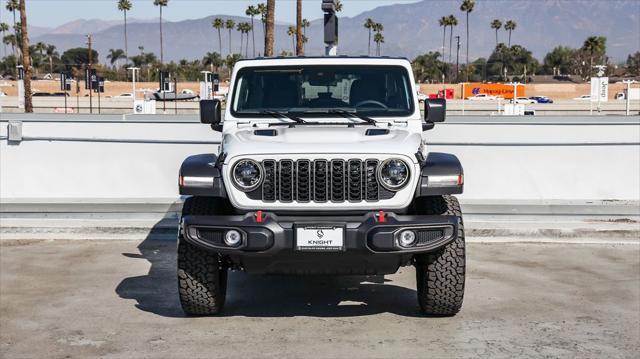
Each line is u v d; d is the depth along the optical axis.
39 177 13.34
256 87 7.86
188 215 6.76
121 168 13.34
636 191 13.05
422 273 7.11
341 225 6.49
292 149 6.68
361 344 6.48
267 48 27.81
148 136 13.72
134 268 9.33
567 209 11.63
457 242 6.89
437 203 7.09
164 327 7.01
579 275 8.98
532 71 174.75
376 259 6.68
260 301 7.92
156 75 141.75
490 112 70.31
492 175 13.19
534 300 7.88
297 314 7.43
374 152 6.66
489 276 8.94
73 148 13.34
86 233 11.24
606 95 46.53
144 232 11.26
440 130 13.88
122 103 83.62
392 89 7.82
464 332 6.80
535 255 10.07
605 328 6.92
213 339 6.66
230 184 6.70
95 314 7.43
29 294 8.13
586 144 13.05
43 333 6.84
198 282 6.99
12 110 68.62
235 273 9.17
